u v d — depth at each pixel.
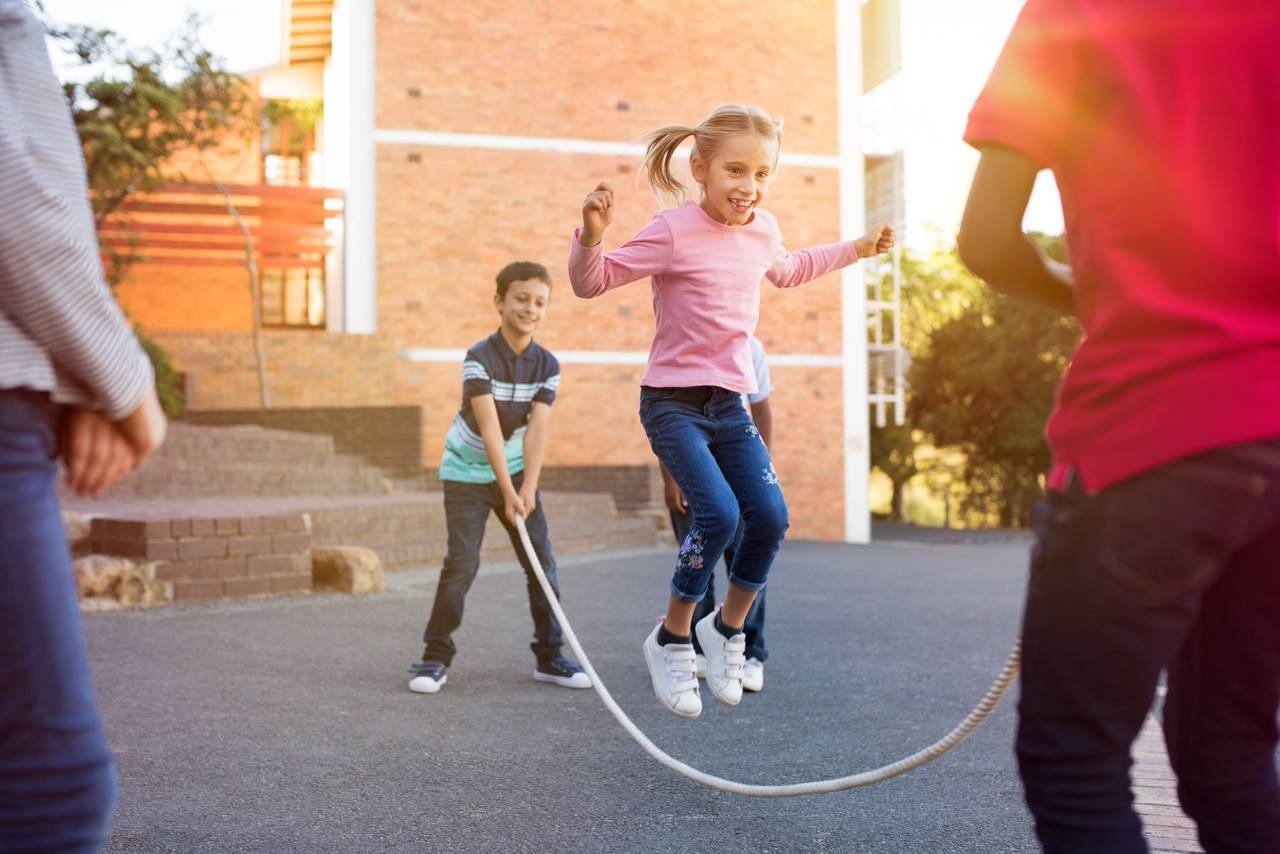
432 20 21.69
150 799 3.68
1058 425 1.71
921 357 36.03
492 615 8.12
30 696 1.49
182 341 20.70
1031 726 1.73
